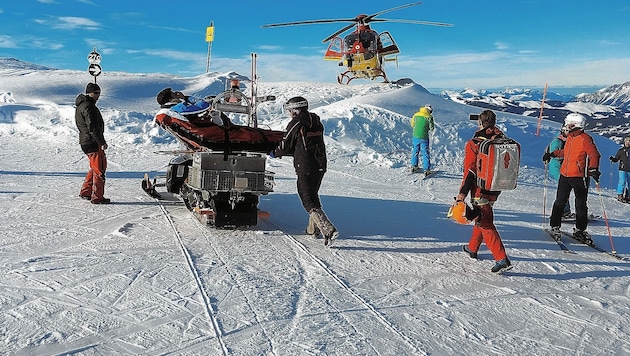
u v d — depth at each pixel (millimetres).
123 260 5090
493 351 3656
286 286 4641
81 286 4371
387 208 8633
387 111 17766
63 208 7199
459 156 15297
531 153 16266
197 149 6625
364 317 4082
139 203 7758
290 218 7340
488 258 5922
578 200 6957
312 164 5957
